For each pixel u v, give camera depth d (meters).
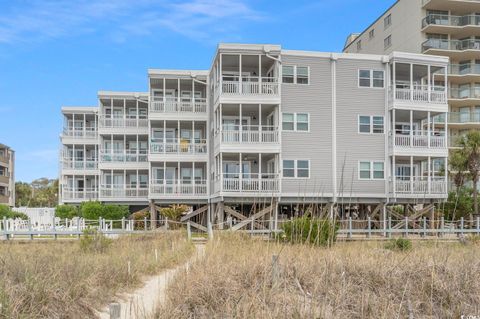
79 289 9.03
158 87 35.78
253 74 30.88
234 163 30.91
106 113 40.81
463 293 9.50
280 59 28.69
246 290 8.79
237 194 27.47
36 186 99.62
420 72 31.88
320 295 8.70
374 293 9.34
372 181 29.34
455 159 33.25
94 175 43.28
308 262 10.52
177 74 33.41
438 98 30.20
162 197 32.31
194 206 34.47
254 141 28.09
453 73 47.12
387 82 30.12
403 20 48.44
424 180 30.50
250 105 28.58
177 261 15.02
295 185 28.42
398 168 31.95
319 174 28.78
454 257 12.37
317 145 28.98
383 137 29.83
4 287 7.94
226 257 11.95
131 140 40.81
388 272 10.23
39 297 7.93
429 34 46.38
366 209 31.91
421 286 9.67
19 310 7.39
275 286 8.73
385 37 51.75
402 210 31.94
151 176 33.62
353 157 29.28
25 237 26.23
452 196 30.64
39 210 38.69
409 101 29.64
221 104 28.23
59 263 11.46
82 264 11.72
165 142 33.56
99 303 9.12
